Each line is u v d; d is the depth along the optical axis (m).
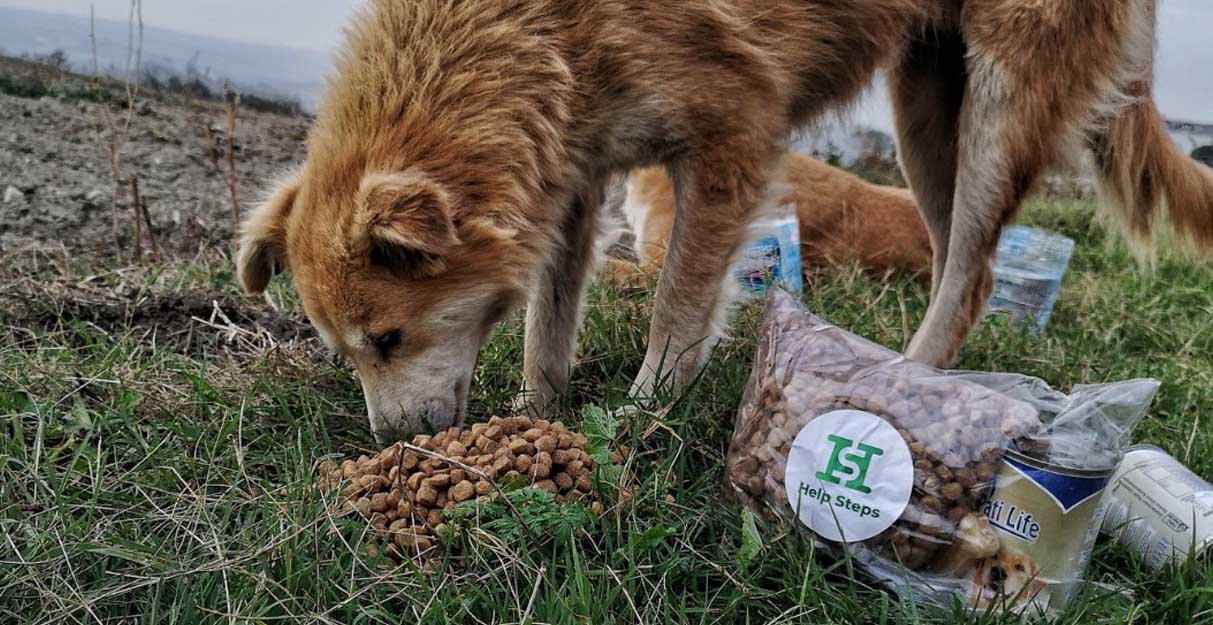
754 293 1.25
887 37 1.12
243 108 2.54
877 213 1.59
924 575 0.76
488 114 0.92
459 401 0.99
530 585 0.74
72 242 1.51
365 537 0.79
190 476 0.91
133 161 1.98
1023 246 1.44
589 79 0.96
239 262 1.03
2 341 1.13
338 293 0.91
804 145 1.64
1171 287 1.64
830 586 0.76
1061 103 1.11
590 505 0.83
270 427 0.99
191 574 0.75
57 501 0.82
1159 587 0.81
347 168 0.91
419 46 0.93
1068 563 0.74
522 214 0.94
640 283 1.38
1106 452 0.74
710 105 0.99
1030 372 1.22
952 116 1.24
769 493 0.81
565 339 1.10
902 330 1.31
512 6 0.94
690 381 1.04
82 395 1.03
